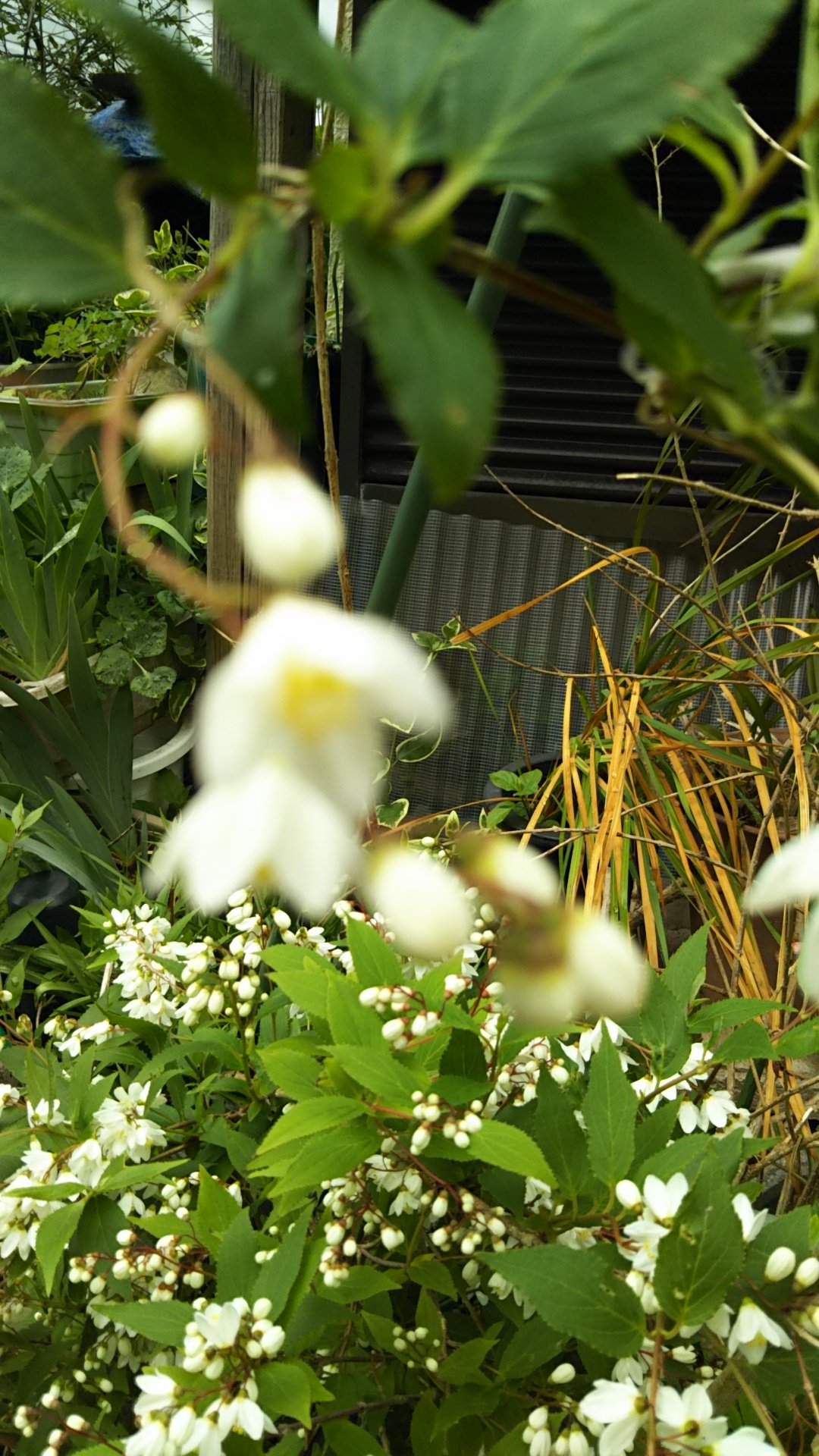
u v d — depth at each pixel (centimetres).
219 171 37
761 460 44
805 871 42
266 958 76
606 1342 62
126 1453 63
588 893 98
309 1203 72
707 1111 76
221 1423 63
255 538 37
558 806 120
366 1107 68
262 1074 84
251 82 109
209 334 39
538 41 36
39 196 38
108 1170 77
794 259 46
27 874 145
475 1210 69
